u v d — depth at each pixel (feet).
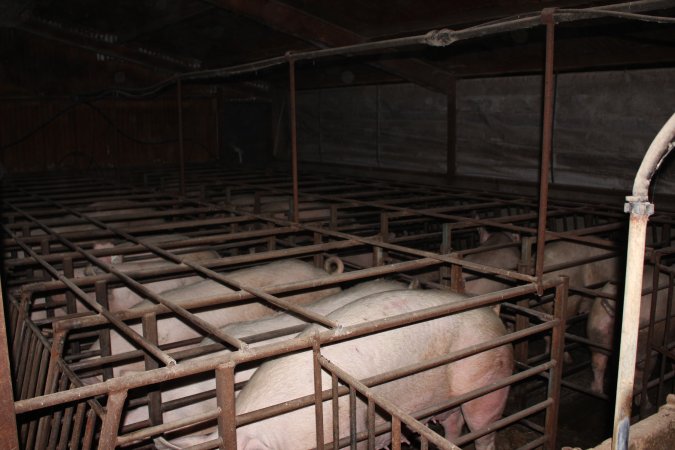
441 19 21.54
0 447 5.60
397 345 9.64
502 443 13.05
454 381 10.25
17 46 34.42
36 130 35.45
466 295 11.02
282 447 8.77
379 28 24.47
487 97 26.94
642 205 5.01
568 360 16.61
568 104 23.71
